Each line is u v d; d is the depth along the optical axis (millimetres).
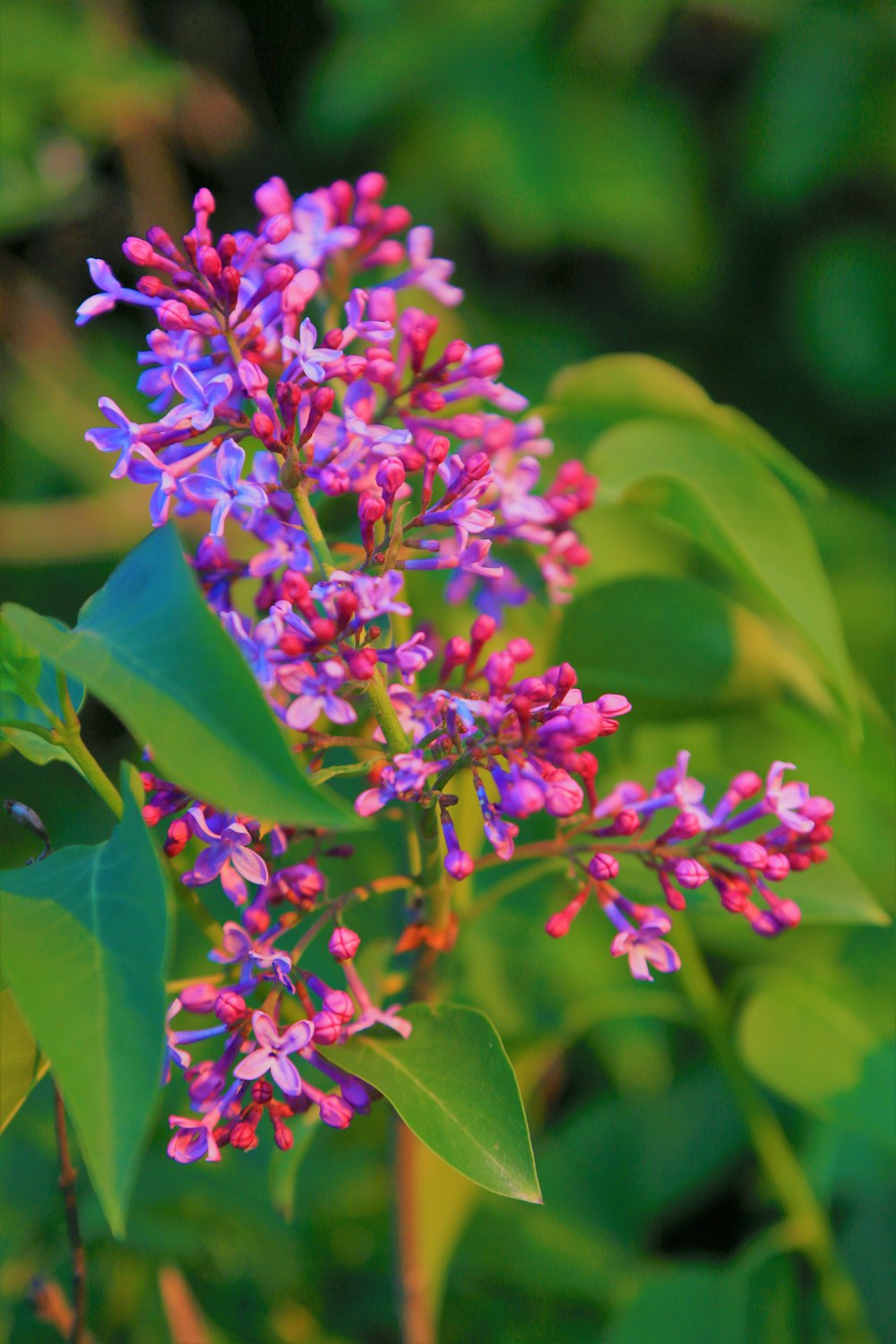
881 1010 1002
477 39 2045
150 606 844
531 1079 1045
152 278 886
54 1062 828
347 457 881
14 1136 1086
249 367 871
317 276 904
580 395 1006
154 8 2201
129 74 1894
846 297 2041
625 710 874
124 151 2029
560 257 2223
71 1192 932
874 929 1224
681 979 1019
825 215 2098
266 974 881
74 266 2072
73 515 1764
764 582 968
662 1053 1343
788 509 976
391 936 977
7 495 1946
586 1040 1435
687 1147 1277
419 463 890
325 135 2062
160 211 2072
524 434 940
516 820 960
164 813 885
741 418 999
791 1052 996
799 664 1006
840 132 1968
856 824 1230
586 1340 1095
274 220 894
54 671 902
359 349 957
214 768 827
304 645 864
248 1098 896
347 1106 880
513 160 1997
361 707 932
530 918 1197
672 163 2049
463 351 904
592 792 893
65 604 1843
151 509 867
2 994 875
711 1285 1023
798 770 1215
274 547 879
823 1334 1062
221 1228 1074
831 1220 1181
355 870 1059
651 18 2008
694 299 2139
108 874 852
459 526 879
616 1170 1266
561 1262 1143
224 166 2207
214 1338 1055
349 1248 1112
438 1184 987
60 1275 1066
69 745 891
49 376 1992
